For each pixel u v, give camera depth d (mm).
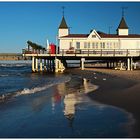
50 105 19594
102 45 58375
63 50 56719
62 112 16953
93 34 58250
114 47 58469
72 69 60969
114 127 12695
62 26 64188
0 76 56250
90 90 26891
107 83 32500
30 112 17344
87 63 87938
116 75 42031
